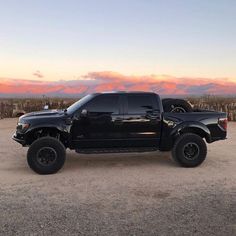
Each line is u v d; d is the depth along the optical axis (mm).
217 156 10375
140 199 6227
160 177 7832
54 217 5332
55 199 6234
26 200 6176
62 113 8781
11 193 6609
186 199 6211
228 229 4863
